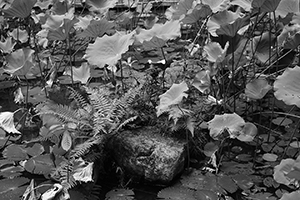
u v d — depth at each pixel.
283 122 4.05
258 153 3.77
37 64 4.64
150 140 3.61
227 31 3.57
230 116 3.44
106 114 3.63
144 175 3.49
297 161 2.88
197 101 4.00
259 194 3.29
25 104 4.52
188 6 4.60
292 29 4.05
